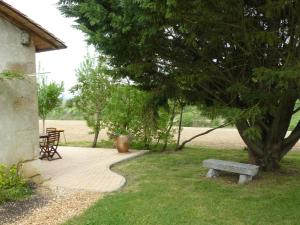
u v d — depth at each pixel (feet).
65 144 58.29
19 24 28.63
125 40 26.99
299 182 29.37
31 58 30.04
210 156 43.73
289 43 25.91
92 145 55.01
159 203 23.67
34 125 30.25
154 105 36.86
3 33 27.48
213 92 32.04
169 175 32.73
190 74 28.68
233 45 28.14
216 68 29.14
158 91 32.68
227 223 20.06
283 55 26.53
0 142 27.04
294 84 24.06
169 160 41.24
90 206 23.36
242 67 29.09
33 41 30.40
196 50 28.71
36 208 23.29
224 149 50.60
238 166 29.73
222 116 26.25
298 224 19.86
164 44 28.07
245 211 22.02
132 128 50.96
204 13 22.88
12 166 27.20
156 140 50.93
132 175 33.32
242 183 29.04
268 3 22.82
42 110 59.82
